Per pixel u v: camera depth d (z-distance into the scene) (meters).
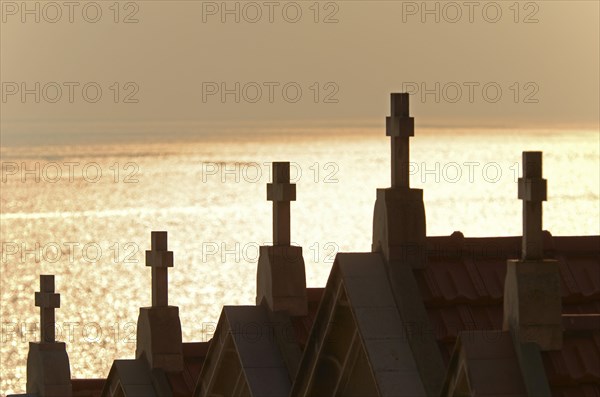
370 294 57.25
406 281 57.47
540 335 50.12
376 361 55.81
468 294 57.75
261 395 63.22
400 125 58.25
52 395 82.69
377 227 58.72
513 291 50.41
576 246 60.16
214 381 67.12
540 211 50.84
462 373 50.72
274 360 64.38
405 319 56.69
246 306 65.94
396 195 58.22
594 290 58.78
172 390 72.44
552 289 50.25
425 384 55.38
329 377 59.69
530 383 49.41
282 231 66.31
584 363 50.00
